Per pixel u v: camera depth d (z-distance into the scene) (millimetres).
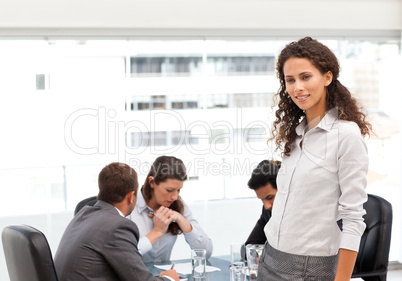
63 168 4844
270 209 3211
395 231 5555
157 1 4668
